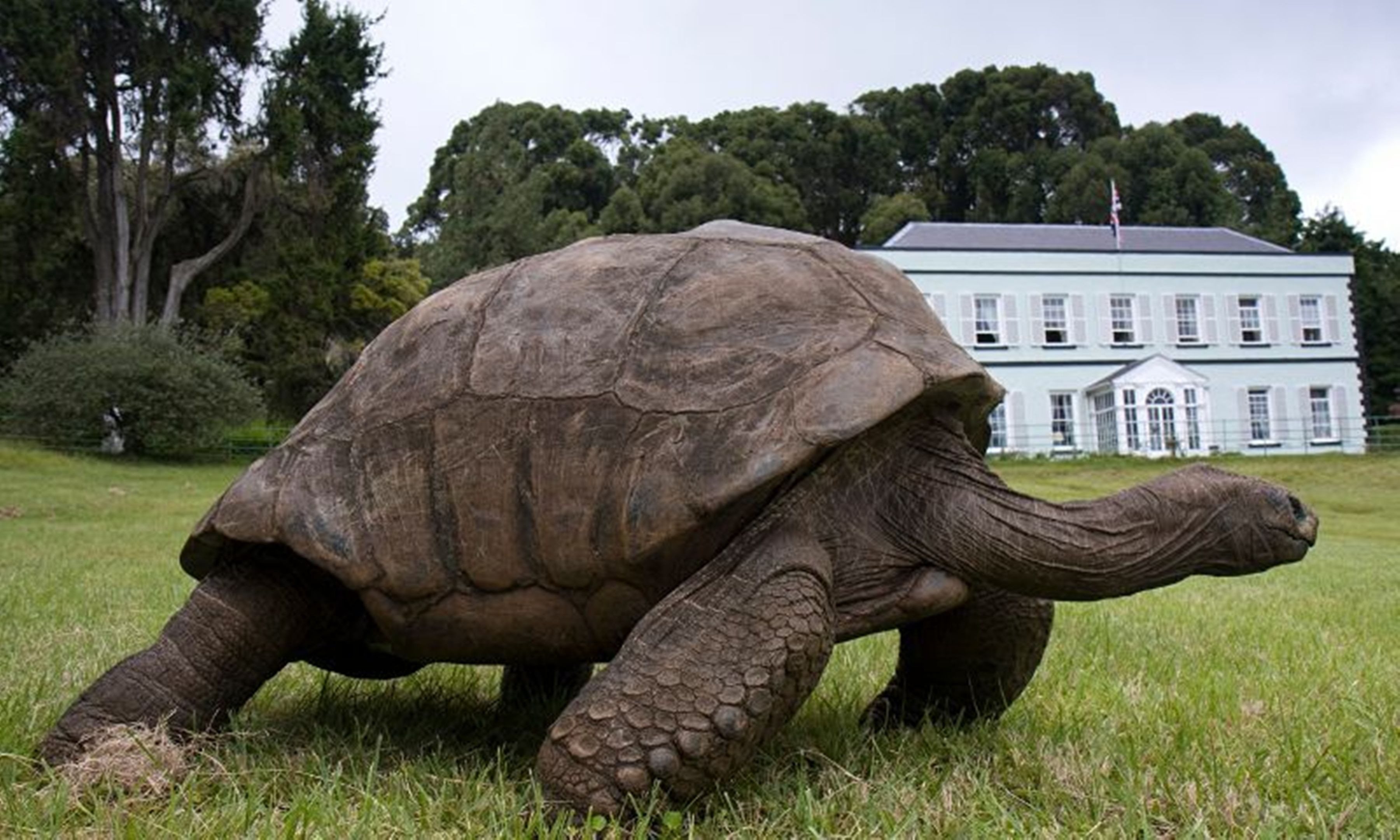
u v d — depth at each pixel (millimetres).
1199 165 66375
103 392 26953
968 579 2916
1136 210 67062
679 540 2596
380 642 3402
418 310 3428
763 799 2705
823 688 4250
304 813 2480
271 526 3016
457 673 4637
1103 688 4230
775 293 2943
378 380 3223
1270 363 34875
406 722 3697
